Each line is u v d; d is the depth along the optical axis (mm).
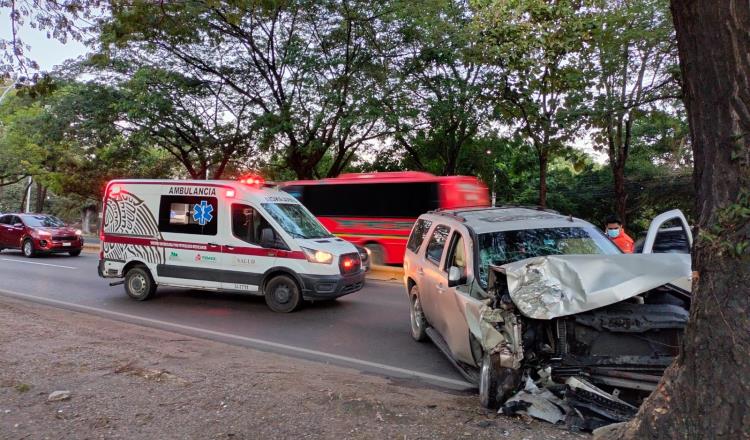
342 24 19188
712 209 2605
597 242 5863
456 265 5832
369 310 9727
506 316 4305
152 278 10406
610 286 4160
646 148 25656
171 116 21531
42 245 19375
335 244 9711
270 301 9516
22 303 10031
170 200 10258
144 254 10430
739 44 2492
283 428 3764
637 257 4500
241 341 7574
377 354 6883
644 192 25312
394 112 19141
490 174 26281
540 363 4266
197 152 23719
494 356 4238
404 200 15234
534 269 4281
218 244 9812
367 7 19109
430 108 20422
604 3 15773
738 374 2439
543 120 18422
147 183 10492
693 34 2629
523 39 13930
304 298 9258
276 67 21062
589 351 4242
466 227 5895
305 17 19578
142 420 3924
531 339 4297
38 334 6613
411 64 20234
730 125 2529
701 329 2576
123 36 10594
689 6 2617
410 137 22938
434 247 6828
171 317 9125
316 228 10219
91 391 4523
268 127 19953
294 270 9258
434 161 25641
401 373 6078
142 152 26156
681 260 4441
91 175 30312
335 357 6770
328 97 18844
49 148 28156
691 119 2750
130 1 10180
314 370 5762
